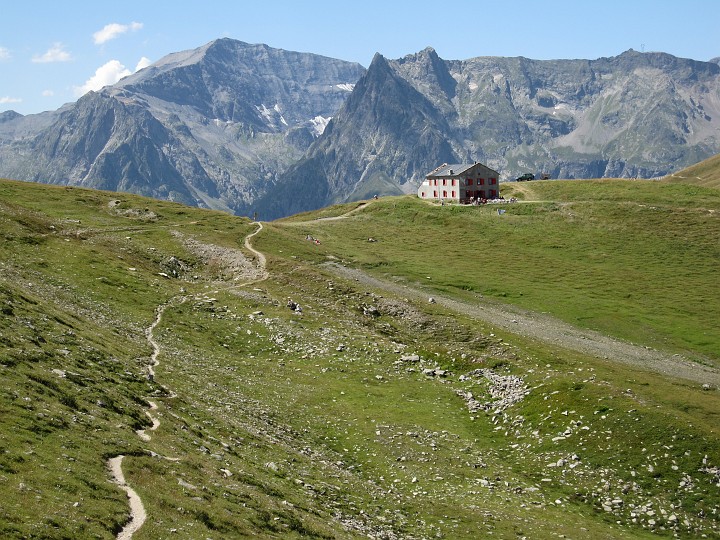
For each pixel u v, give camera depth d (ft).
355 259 488.02
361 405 232.94
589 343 356.18
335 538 128.57
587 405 224.33
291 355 278.87
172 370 219.41
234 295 345.92
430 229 608.60
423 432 215.31
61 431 126.72
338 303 363.97
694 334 385.50
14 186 533.96
